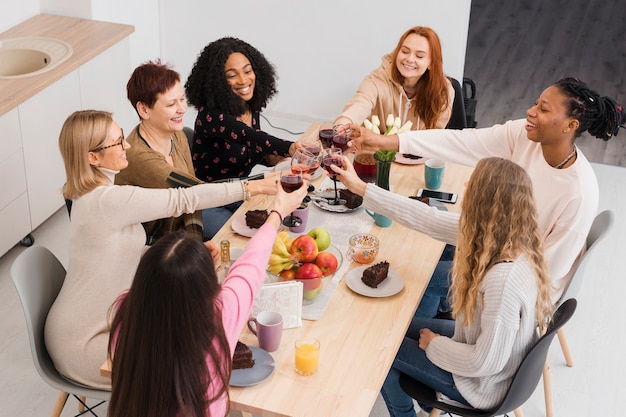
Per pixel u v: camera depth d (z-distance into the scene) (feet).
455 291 7.77
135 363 5.48
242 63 10.86
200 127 11.01
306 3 15.79
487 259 7.46
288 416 6.69
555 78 21.01
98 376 8.18
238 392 6.91
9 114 11.82
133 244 8.39
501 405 7.77
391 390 8.66
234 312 6.26
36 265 8.35
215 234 9.95
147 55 16.80
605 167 16.31
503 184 7.38
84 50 13.52
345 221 9.61
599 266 13.11
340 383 7.06
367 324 7.82
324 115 16.93
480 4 26.76
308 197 9.69
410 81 11.56
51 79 12.50
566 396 10.40
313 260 8.02
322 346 7.48
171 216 9.16
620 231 14.08
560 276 9.11
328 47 16.12
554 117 8.73
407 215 8.87
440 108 11.69
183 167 10.44
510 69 21.49
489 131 10.06
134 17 16.05
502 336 7.38
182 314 5.37
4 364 10.57
